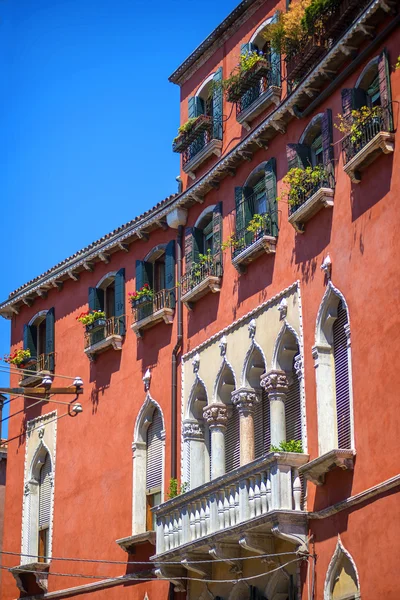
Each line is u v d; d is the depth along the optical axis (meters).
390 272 23.25
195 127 32.00
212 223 31.00
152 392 32.06
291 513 24.61
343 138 24.91
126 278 34.22
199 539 27.12
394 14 24.19
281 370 26.98
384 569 22.17
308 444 25.42
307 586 24.55
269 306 27.55
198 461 29.92
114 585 31.83
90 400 34.88
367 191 24.34
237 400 28.20
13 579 36.38
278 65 29.20
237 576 27.17
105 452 33.62
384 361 23.09
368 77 25.06
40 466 36.94
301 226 26.58
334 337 25.39
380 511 22.55
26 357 37.81
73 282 36.78
